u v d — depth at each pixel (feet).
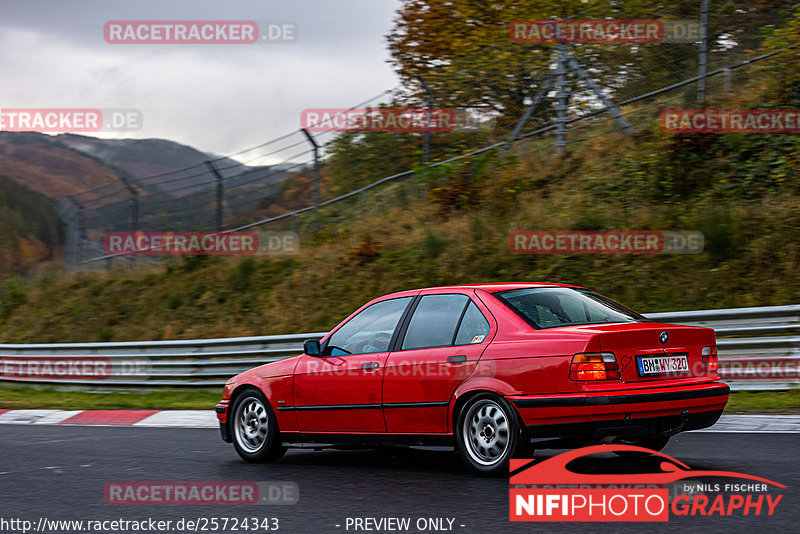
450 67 63.46
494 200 54.39
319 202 63.72
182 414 36.73
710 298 38.99
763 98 50.88
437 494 17.07
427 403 19.25
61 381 49.08
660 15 57.77
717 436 23.82
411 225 56.39
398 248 53.62
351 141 62.39
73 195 75.05
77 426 34.78
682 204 46.78
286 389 22.26
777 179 45.42
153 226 67.87
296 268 57.36
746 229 41.98
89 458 24.71
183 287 61.11
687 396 17.89
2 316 70.33
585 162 54.34
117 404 42.32
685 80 55.83
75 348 49.49
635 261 43.19
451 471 20.01
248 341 42.60
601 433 17.02
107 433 31.71
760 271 39.32
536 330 18.21
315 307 51.88
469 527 14.23
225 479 20.29
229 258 62.95
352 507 16.26
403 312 20.79
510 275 46.14
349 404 20.75
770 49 53.21
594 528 13.87
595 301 20.15
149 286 64.28
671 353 18.31
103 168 426.10
